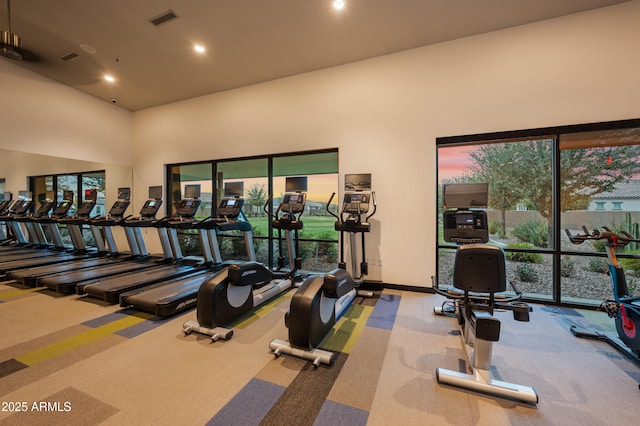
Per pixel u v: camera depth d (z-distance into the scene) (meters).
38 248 6.23
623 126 3.02
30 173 4.88
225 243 6.58
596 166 3.18
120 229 6.52
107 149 5.88
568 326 2.74
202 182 6.28
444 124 3.75
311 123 4.51
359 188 4.02
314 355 2.08
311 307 2.14
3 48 3.24
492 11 3.16
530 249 3.41
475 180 3.77
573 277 3.31
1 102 4.43
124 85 5.11
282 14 3.24
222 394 1.73
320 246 6.02
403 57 3.95
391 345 2.38
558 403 1.68
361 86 4.19
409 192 3.93
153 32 3.60
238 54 4.07
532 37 3.36
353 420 1.53
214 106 5.37
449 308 3.11
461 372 1.98
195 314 3.05
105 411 1.58
